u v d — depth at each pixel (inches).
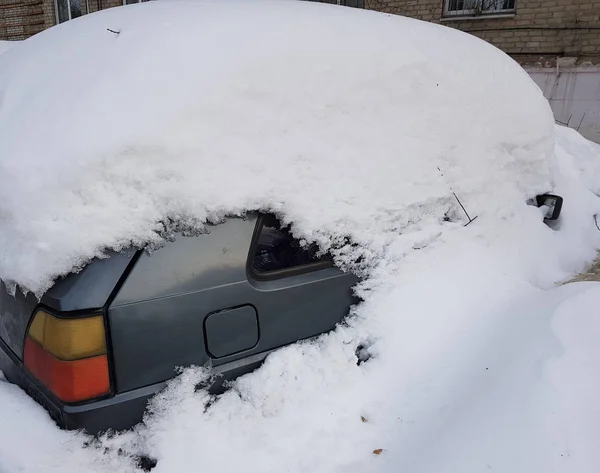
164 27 71.1
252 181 66.4
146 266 57.7
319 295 72.2
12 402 60.0
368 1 350.6
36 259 56.3
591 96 294.2
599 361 67.5
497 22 315.0
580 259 117.0
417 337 76.8
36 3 491.5
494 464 57.4
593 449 56.4
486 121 99.5
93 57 70.0
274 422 64.4
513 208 105.5
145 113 60.9
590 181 150.5
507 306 85.4
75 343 53.9
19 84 73.8
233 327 63.3
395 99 82.8
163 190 60.0
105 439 56.5
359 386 70.9
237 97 66.2
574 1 289.4
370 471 61.7
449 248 89.0
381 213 80.2
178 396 59.7
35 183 58.0
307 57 73.6
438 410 68.0
